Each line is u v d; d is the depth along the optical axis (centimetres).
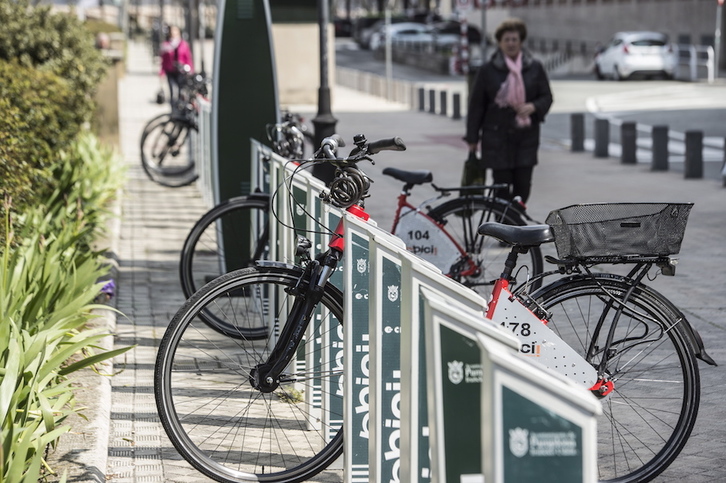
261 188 1069
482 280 1020
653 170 2336
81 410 709
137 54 7850
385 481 525
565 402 348
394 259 521
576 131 2780
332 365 658
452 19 9756
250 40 1163
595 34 7638
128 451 684
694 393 651
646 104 4131
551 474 349
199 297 621
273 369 630
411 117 3888
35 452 573
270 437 684
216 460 640
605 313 648
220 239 1039
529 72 1240
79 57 2069
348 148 2825
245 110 1168
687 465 679
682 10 6438
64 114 1498
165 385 620
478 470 406
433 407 407
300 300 627
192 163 2023
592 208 626
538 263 1023
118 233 1475
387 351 522
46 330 708
